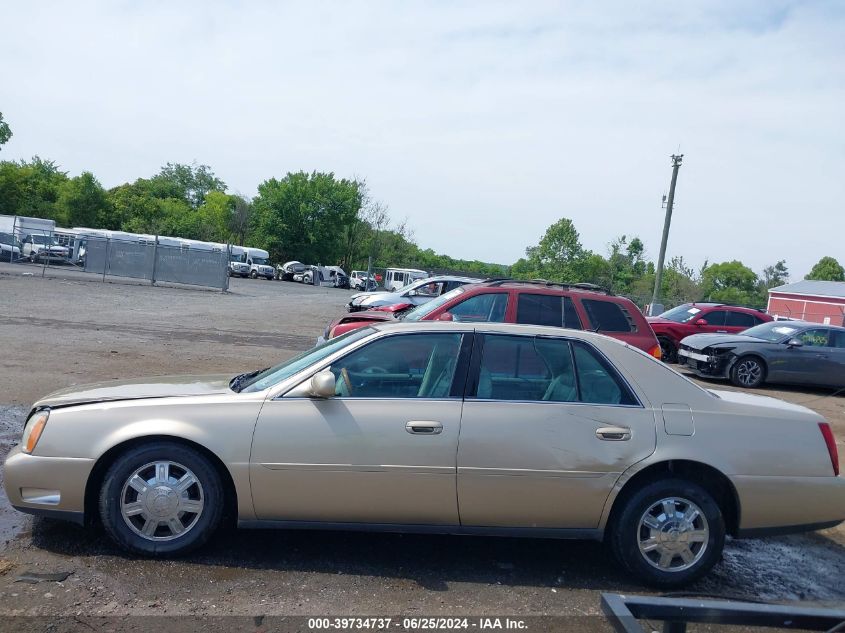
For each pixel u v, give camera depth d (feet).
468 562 15.56
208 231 266.36
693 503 14.76
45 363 36.78
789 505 15.05
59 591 12.92
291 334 61.67
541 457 14.55
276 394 14.87
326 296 144.15
